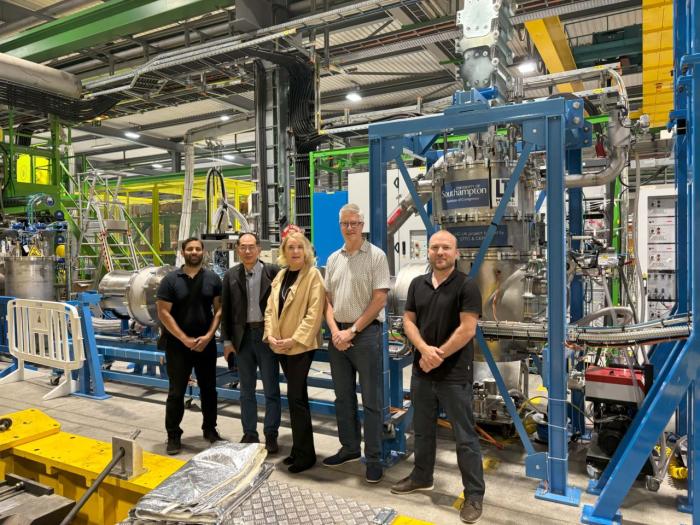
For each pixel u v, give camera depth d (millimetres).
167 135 15398
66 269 8289
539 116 3047
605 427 3463
